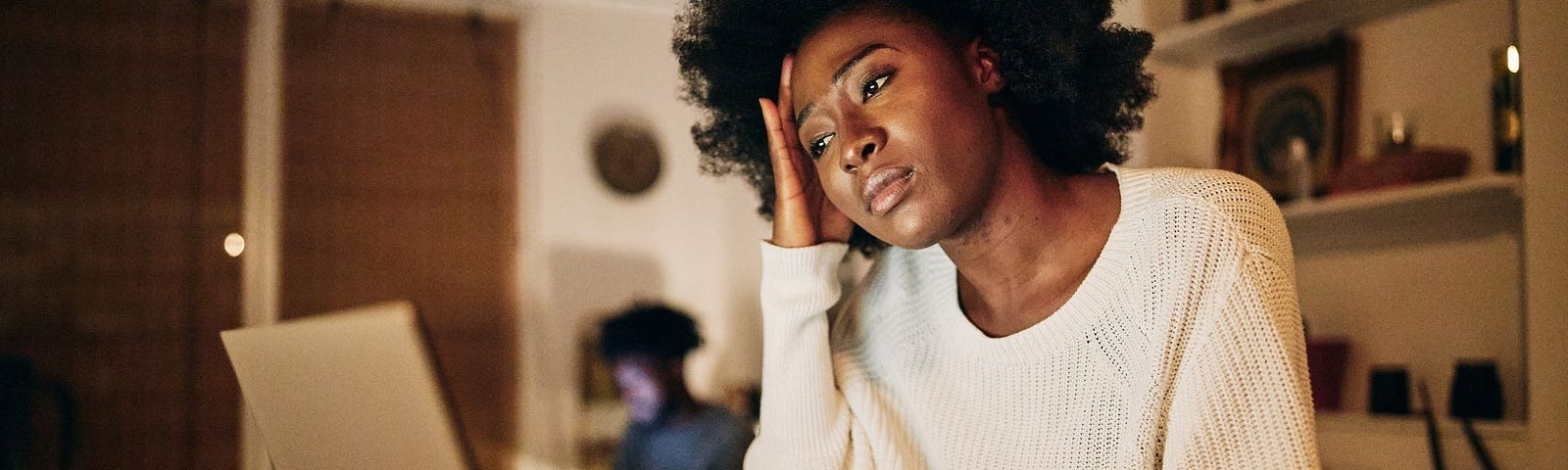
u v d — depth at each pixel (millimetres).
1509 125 1745
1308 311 2199
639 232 3641
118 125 3051
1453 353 1922
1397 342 2020
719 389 3684
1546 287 1650
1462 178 1830
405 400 785
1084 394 833
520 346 3430
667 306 2674
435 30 3414
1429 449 1842
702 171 1136
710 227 3758
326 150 3250
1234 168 2219
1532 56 1681
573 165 3561
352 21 3311
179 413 3055
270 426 870
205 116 3135
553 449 3434
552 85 3555
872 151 772
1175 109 2328
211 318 3104
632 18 3701
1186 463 760
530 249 3473
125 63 3066
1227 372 753
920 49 794
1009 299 871
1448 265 1939
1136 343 802
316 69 3258
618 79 3660
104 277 3010
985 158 792
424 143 3369
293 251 3188
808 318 938
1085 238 841
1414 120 1917
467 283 3385
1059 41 864
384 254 3291
